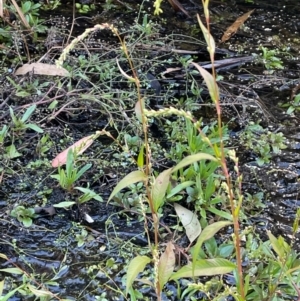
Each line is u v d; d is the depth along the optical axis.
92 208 2.26
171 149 2.47
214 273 1.47
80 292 1.95
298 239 2.18
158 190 1.50
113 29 1.47
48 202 2.26
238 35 3.49
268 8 3.82
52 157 2.48
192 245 2.10
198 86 2.96
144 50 3.11
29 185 2.34
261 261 2.01
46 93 2.67
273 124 2.78
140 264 1.49
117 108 2.65
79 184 2.35
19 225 2.17
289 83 3.08
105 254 2.09
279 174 2.48
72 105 2.71
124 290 1.96
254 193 2.37
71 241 2.13
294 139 2.69
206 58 3.24
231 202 1.40
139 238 2.14
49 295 1.82
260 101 2.93
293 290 1.82
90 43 3.12
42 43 3.15
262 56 3.27
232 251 2.01
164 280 1.59
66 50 1.38
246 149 2.59
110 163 2.44
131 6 3.69
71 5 3.66
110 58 3.08
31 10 3.37
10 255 2.07
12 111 2.44
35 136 2.56
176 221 2.21
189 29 3.50
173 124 2.62
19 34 3.09
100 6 3.67
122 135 2.57
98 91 2.68
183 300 1.93
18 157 2.47
